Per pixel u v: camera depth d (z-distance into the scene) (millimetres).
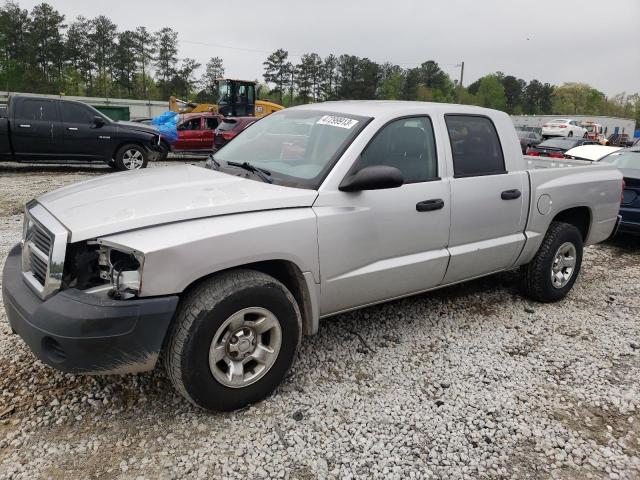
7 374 3279
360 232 3334
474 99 103000
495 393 3361
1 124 11742
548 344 4105
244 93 27781
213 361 2818
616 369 3760
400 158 3646
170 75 86812
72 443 2711
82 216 2762
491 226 4184
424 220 3686
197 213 2789
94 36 82312
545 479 2643
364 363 3648
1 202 8602
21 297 2770
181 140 18484
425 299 4922
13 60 72938
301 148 3604
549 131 37500
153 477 2508
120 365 2627
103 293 2613
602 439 2965
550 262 4785
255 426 2912
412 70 100062
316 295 3250
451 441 2877
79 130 12484
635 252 7418
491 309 4766
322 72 89875
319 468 2625
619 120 57375
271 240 2924
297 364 3580
